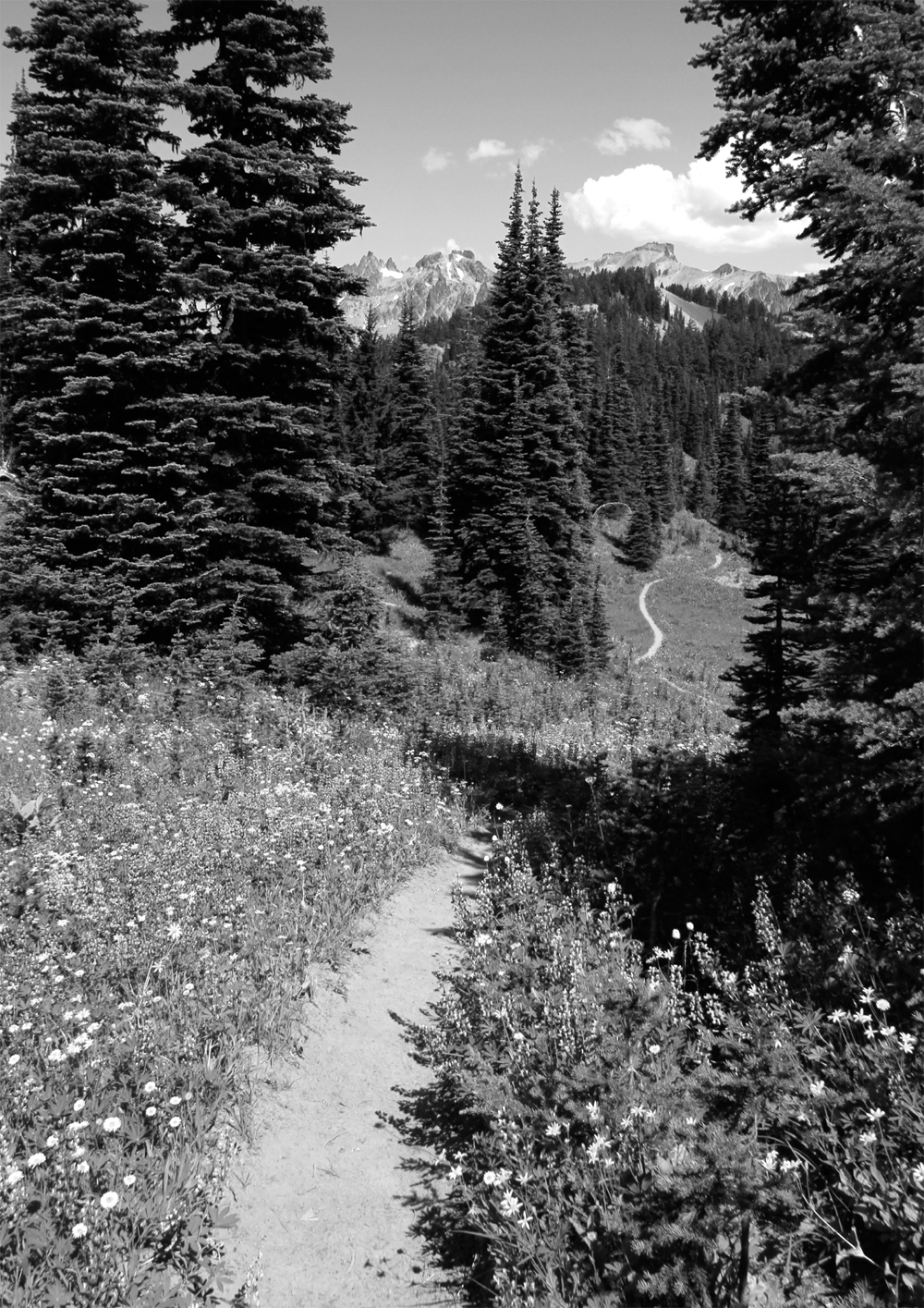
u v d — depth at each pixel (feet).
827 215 26.63
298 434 60.70
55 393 55.98
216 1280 14.57
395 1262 15.39
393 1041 22.26
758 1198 13.07
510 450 137.80
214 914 25.04
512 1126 16.01
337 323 60.44
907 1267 12.21
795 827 27.22
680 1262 12.66
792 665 40.73
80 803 32.99
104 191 56.39
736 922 23.82
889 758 25.81
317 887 28.66
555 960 21.95
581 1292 13.01
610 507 300.20
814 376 30.25
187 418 55.72
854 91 28.94
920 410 23.95
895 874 23.65
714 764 34.35
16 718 44.91
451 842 37.42
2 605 56.90
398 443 190.08
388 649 60.39
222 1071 19.07
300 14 59.36
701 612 244.63
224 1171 16.49
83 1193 14.51
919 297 25.45
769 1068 15.17
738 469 341.41
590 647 134.21
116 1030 19.07
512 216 140.67
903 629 24.21
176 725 43.52
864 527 25.68
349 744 45.65
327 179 60.08
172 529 58.29
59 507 55.98
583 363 218.18
